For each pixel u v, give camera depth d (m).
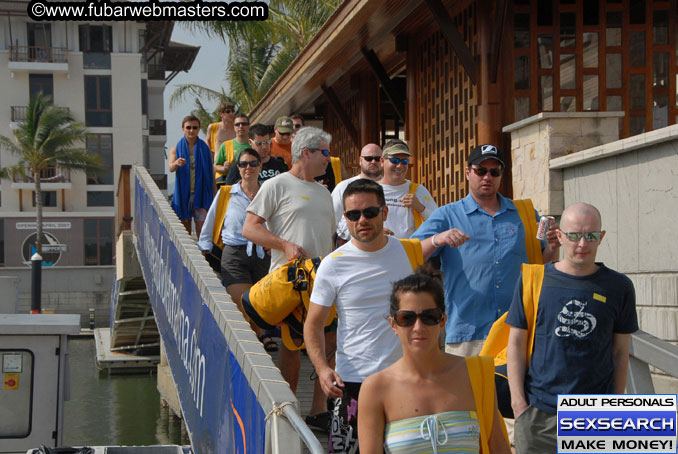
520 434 4.04
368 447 3.12
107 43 49.88
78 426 18.36
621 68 9.67
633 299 3.97
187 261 6.91
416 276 3.13
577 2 9.66
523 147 8.03
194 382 6.19
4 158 49.09
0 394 9.36
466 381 3.14
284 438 3.30
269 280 5.26
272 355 7.88
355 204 4.06
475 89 10.50
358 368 4.08
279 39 28.52
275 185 5.65
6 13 47.66
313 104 18.97
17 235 48.84
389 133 15.87
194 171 10.40
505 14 9.24
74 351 32.66
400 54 13.62
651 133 6.15
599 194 7.01
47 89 49.31
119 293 21.16
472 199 4.98
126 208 16.77
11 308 14.40
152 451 8.24
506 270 4.85
